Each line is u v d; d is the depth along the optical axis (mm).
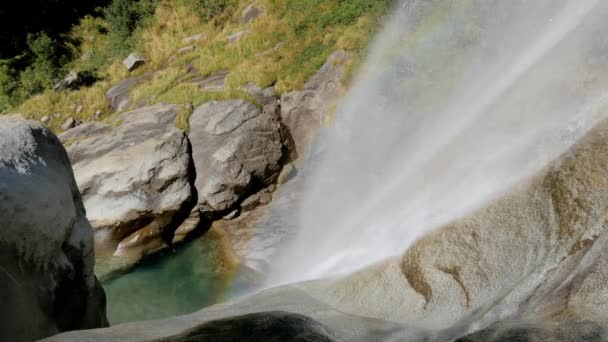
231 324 3178
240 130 12875
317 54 15227
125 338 3396
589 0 7879
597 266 3098
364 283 4879
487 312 3611
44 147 5543
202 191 12070
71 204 5543
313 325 3252
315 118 14055
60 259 5273
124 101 16234
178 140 12508
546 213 4176
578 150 4418
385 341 3477
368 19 15297
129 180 11633
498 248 4266
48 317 4707
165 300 9648
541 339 2627
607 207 3721
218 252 10977
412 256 4844
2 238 4277
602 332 2559
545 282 3568
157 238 11508
